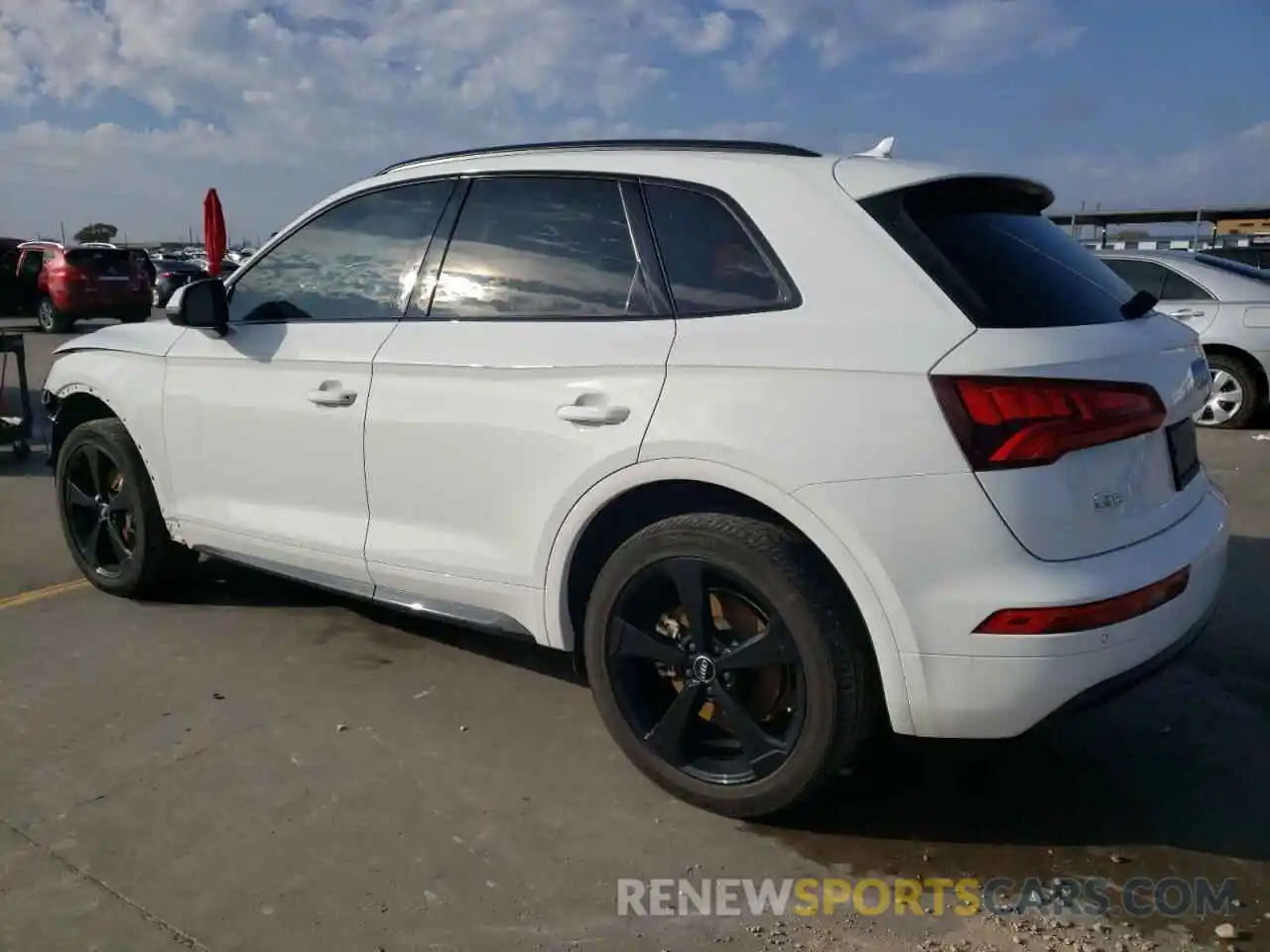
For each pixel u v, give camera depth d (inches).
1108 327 110.0
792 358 108.3
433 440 134.6
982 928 100.2
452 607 138.9
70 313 767.1
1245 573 203.5
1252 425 379.6
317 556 151.0
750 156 123.0
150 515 177.8
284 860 109.2
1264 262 528.7
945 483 100.2
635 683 123.1
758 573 108.8
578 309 126.7
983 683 101.5
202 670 156.5
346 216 154.4
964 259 109.4
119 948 95.7
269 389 154.2
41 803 119.5
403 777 126.0
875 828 117.0
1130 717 144.4
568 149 136.0
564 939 97.8
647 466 115.6
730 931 99.4
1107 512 103.8
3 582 196.9
